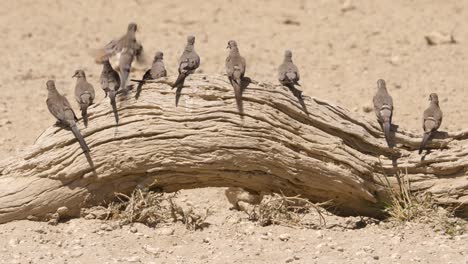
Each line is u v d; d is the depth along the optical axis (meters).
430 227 15.05
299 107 15.21
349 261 13.67
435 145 15.62
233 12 32.06
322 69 25.97
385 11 32.03
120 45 15.95
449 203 15.43
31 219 15.27
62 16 31.64
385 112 15.27
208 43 28.58
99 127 15.12
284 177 15.27
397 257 13.77
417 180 15.51
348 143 15.47
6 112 22.19
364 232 15.01
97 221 15.23
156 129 15.05
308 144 15.18
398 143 15.61
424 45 27.95
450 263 13.46
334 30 29.86
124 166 15.10
